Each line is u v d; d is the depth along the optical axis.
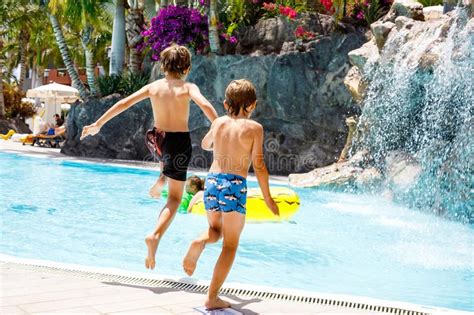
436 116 10.56
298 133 17.00
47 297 3.61
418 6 12.35
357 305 3.71
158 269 5.57
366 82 12.60
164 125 4.48
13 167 15.02
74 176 13.77
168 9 19.06
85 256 6.11
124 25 21.91
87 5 20.16
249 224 8.12
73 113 19.42
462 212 9.49
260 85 17.11
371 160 12.50
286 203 8.24
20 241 6.79
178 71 4.56
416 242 7.36
